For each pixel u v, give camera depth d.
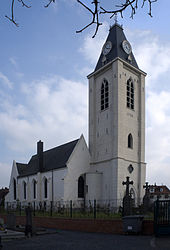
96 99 49.84
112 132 43.59
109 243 14.69
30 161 65.38
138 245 13.52
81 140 45.91
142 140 46.59
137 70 48.75
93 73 50.53
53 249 13.36
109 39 51.22
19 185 59.03
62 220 24.58
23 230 21.97
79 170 44.16
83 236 18.53
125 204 23.84
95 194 42.66
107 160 43.56
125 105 45.31
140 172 44.84
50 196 45.31
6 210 41.88
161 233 16.41
